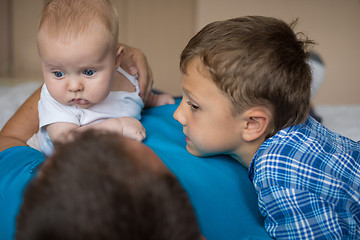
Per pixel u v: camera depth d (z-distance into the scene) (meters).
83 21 0.92
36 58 4.06
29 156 0.92
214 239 0.76
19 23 3.98
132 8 4.88
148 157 0.46
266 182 0.88
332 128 1.99
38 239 0.38
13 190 0.80
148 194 0.40
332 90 4.49
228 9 4.64
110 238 0.37
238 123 0.92
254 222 0.86
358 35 4.34
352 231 0.85
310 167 0.88
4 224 0.72
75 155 0.42
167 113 1.21
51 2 0.96
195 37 0.94
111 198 0.38
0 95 2.10
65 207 0.38
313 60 1.96
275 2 4.48
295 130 0.95
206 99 0.89
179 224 0.41
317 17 4.36
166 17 4.93
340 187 0.87
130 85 1.20
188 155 0.93
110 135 0.47
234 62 0.87
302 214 0.85
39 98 1.21
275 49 0.89
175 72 5.09
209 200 0.81
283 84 0.90
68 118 1.02
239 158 1.00
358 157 0.98
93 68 0.94
